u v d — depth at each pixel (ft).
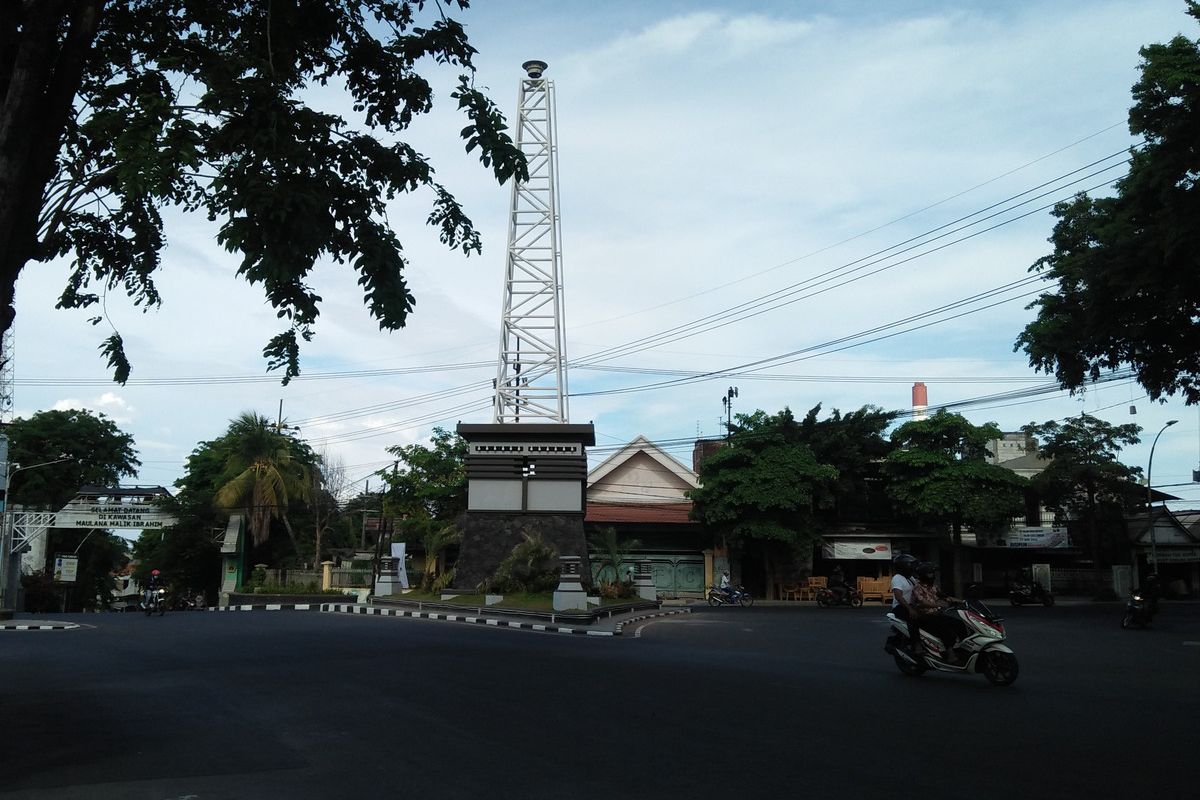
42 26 23.02
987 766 20.98
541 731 24.95
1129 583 137.90
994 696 32.63
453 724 26.00
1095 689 35.09
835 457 138.31
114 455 159.63
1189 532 153.28
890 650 39.75
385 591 104.88
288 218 25.44
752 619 85.51
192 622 75.31
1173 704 31.04
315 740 23.89
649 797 18.25
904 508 134.31
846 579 143.02
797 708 28.99
